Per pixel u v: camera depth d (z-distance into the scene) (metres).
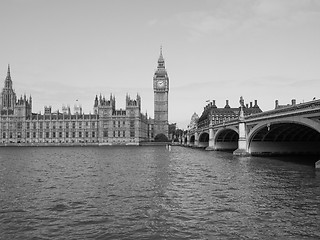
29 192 31.20
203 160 70.19
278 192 29.58
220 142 118.75
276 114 55.91
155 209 24.12
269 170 46.34
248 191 30.33
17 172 48.66
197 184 35.09
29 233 19.08
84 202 26.70
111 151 127.06
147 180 38.62
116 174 45.09
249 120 72.06
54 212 23.59
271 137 75.56
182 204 25.58
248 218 21.44
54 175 44.59
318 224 20.02
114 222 21.06
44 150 142.75
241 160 65.56
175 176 42.25
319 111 42.38
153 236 18.44
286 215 21.94
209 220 21.16
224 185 34.06
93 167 56.44
